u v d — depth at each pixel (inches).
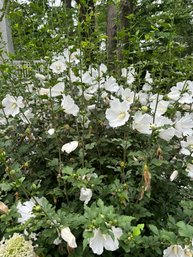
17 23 111.8
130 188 67.4
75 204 67.4
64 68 92.4
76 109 76.2
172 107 84.6
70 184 76.9
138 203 68.7
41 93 86.8
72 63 94.7
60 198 78.3
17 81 100.5
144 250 63.4
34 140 87.0
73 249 57.1
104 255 62.9
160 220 71.7
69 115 92.8
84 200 62.7
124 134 85.3
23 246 60.6
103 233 44.6
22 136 85.9
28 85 104.1
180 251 50.6
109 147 86.0
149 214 64.5
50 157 84.1
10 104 84.3
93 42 103.7
